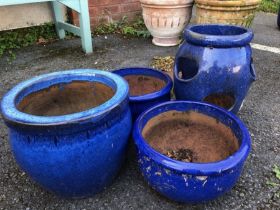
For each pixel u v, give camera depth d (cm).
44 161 113
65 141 110
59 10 346
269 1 510
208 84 156
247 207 133
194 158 151
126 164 158
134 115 159
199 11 287
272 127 188
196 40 154
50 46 338
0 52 320
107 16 382
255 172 153
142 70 186
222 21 276
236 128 134
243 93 164
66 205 136
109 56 305
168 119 154
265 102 217
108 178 136
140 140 123
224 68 152
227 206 134
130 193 141
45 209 134
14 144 118
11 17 329
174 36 326
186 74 173
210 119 150
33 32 355
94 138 114
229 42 149
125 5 387
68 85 149
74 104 156
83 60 296
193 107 151
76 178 121
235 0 270
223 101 170
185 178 111
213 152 150
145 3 304
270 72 264
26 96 134
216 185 113
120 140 125
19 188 146
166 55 305
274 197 138
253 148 169
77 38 361
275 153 166
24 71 276
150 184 128
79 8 291
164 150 155
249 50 161
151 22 316
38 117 108
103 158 121
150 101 157
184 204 135
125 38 360
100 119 111
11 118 109
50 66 284
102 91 147
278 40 347
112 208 134
